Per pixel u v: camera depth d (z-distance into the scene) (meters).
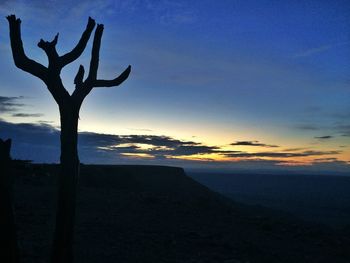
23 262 8.41
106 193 22.62
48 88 6.65
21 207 15.94
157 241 11.11
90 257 9.16
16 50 6.56
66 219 6.57
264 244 11.66
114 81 7.09
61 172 6.61
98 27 7.15
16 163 30.45
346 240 13.83
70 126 6.63
